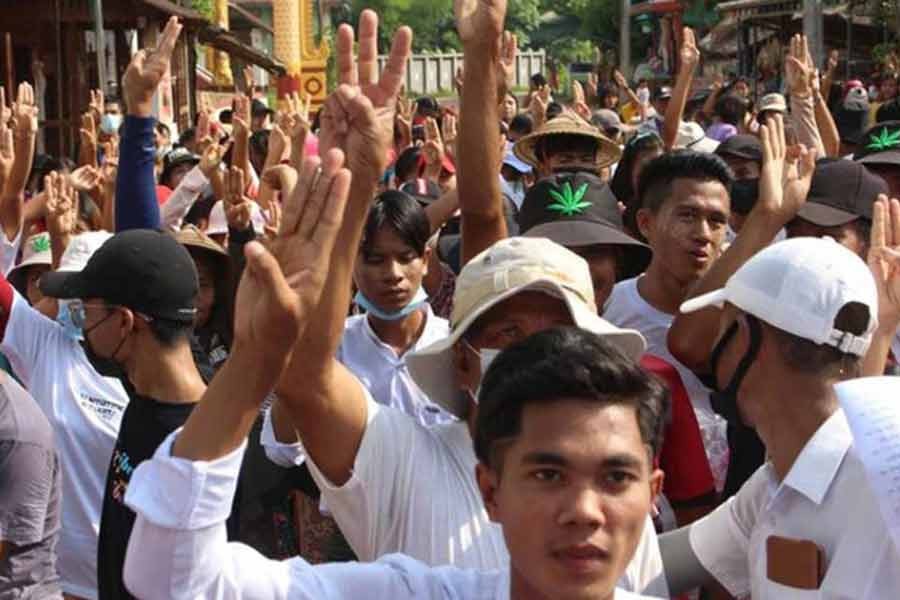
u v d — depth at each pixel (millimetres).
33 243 6551
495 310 3125
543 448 2227
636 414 2262
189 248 5285
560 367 2234
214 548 2316
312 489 3986
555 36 80125
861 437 2561
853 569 2711
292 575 2479
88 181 7523
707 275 4164
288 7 42219
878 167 6531
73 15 19328
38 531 4008
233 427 2285
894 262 3189
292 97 8477
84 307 3865
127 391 4172
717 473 4449
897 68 25344
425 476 2977
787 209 4219
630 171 7070
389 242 4723
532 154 7555
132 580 2318
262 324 2271
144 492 2279
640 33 58875
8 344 4840
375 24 2842
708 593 3365
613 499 2232
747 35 35906
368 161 2764
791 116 8266
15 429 3963
